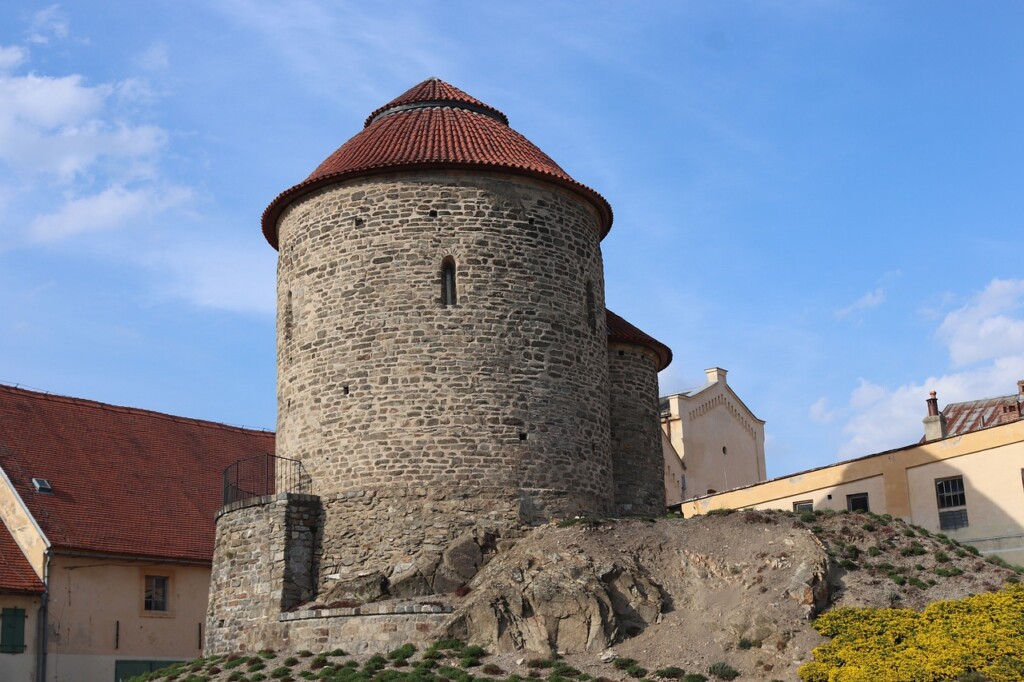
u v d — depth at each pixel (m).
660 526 29.59
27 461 41.28
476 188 32.53
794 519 29.08
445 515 30.34
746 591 26.42
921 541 28.64
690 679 23.97
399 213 32.28
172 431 48.44
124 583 40.03
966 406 43.69
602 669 25.12
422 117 35.47
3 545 38.47
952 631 24.16
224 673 28.42
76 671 37.88
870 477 37.66
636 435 37.81
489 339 31.64
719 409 57.53
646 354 39.00
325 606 29.17
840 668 23.11
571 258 33.59
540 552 28.27
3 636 36.50
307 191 33.62
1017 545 33.41
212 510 44.94
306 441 32.19
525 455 31.23
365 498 30.78
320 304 32.66
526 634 26.69
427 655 26.53
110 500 41.97
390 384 31.28
